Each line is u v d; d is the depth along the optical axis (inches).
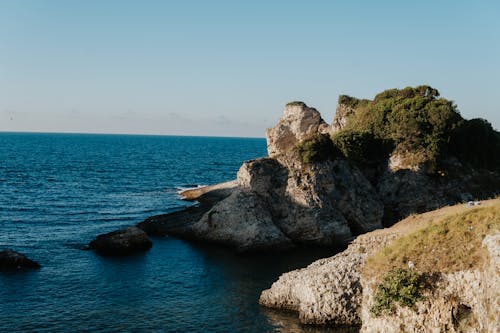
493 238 911.7
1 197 3585.1
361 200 2549.2
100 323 1321.4
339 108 3654.0
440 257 1007.6
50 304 1465.3
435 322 946.7
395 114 2861.7
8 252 1870.1
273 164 2588.6
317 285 1289.4
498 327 815.1
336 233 2379.4
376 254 1214.3
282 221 2448.3
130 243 2193.7
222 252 2235.5
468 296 920.3
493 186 2760.8
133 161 7805.1
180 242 2429.9
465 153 2888.8
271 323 1310.3
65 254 2090.3
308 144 2568.9
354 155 2738.7
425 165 2652.6
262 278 1796.3
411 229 1428.4
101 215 3095.5
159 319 1354.6
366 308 1091.9
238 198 2391.7
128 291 1612.9
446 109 2741.1
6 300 1482.5
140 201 3730.3
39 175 5152.6
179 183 5118.1
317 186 2465.6
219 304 1483.8
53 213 3083.2
